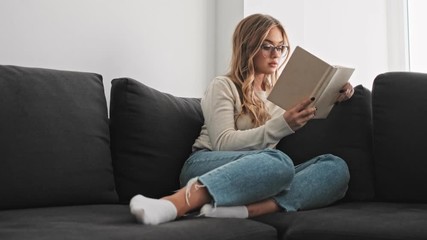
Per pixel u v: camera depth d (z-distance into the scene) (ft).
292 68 4.46
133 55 6.71
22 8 5.63
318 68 4.35
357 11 9.06
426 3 8.97
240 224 3.50
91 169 4.48
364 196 5.05
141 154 4.91
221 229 3.28
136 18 6.77
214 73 7.98
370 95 5.53
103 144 4.72
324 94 4.66
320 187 4.54
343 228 3.50
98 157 4.58
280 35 5.80
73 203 4.35
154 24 7.02
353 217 3.74
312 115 4.63
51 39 5.85
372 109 5.32
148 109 5.04
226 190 3.85
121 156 4.93
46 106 4.38
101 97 4.99
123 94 5.04
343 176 4.79
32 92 4.35
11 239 2.63
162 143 5.03
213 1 8.04
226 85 5.38
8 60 5.49
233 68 5.76
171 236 2.93
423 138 4.89
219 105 5.18
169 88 7.20
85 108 4.69
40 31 5.76
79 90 4.76
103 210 3.96
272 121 4.73
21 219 3.36
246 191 3.95
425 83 5.17
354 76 8.84
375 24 9.18
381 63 9.15
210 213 3.75
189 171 4.91
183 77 7.42
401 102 5.11
